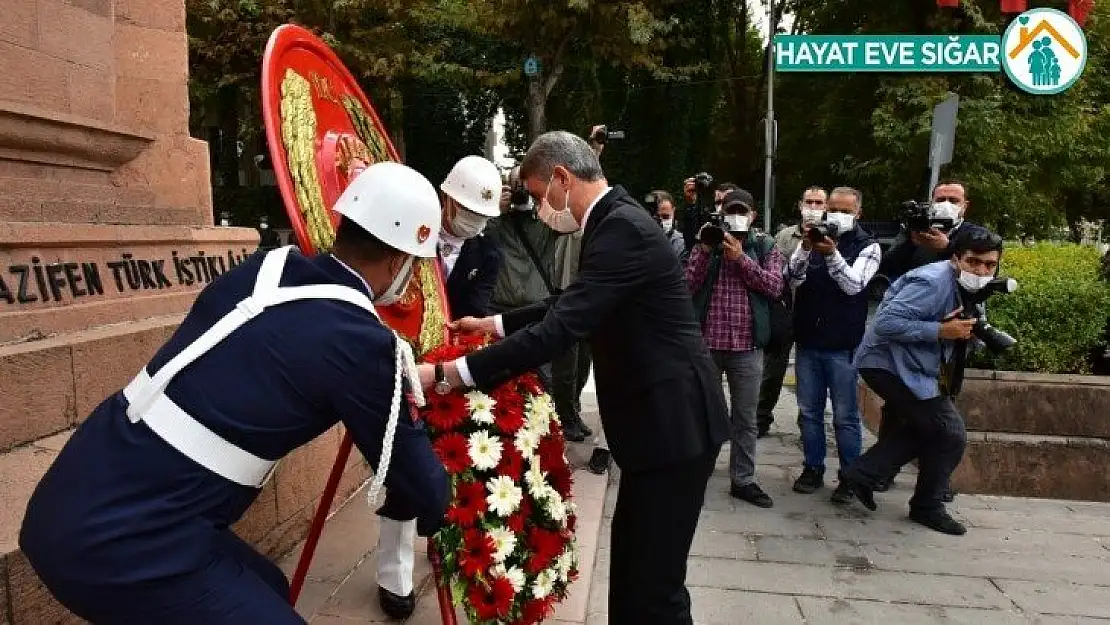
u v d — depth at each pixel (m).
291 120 2.15
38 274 2.67
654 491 2.35
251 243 4.05
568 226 2.54
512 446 2.33
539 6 13.94
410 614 2.87
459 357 2.37
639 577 2.37
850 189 4.85
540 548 2.38
